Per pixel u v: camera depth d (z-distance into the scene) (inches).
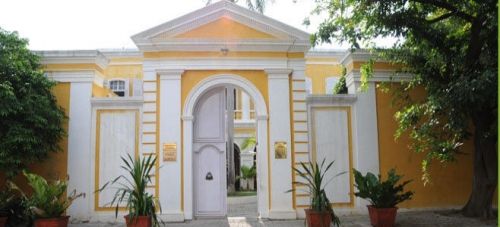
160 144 459.5
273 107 469.1
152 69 467.2
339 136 490.0
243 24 471.5
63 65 480.1
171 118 461.7
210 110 485.7
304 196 462.9
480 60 395.2
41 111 424.5
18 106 401.4
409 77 494.9
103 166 474.6
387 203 405.7
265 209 459.5
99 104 479.5
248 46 469.4
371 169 485.4
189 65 465.7
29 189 462.6
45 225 377.4
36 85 434.3
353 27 409.4
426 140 444.8
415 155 493.7
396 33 407.5
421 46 433.4
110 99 477.7
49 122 435.2
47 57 475.2
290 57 477.4
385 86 484.7
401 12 398.3
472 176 497.4
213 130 483.2
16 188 406.0
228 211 552.4
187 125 462.6
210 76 468.1
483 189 445.1
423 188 492.1
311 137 486.9
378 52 466.0
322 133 489.1
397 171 489.1
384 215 400.8
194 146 478.6
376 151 488.7
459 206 494.6
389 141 492.4
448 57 423.5
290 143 467.2
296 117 471.5
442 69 436.8
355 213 479.8
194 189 473.4
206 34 468.1
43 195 383.9
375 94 497.0
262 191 462.0
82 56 478.9
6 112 394.9
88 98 478.3
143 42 462.0
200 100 483.8
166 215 448.1
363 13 402.0
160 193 452.8
